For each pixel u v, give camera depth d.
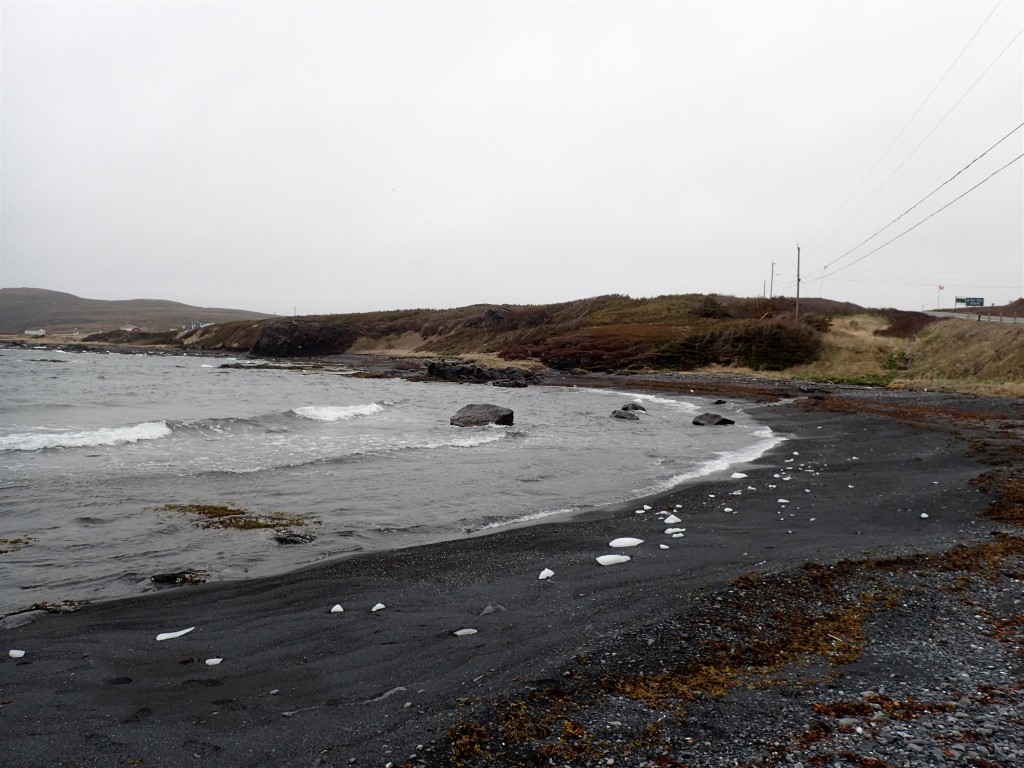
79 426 21.22
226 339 112.31
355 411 27.06
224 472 13.81
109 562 8.23
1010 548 8.09
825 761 3.70
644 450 18.73
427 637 5.98
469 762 3.84
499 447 18.86
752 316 76.00
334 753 4.00
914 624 5.83
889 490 12.49
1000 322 49.78
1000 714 4.16
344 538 9.55
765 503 11.70
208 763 3.94
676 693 4.64
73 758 4.02
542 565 8.21
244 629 6.25
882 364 50.28
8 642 5.88
